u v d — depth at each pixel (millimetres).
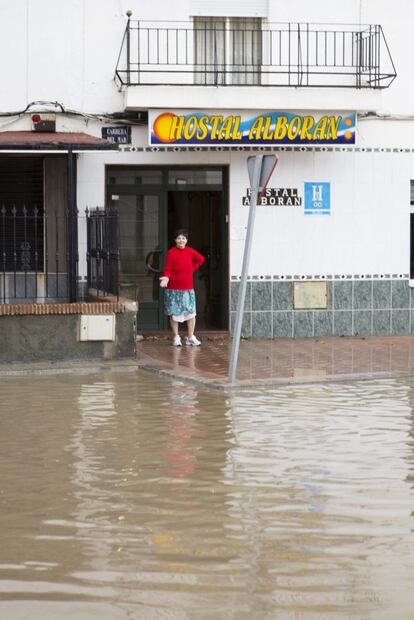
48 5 25234
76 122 25406
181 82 25766
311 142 25500
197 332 26422
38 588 7957
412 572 8312
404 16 26484
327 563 8531
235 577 8195
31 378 19484
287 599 7719
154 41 25625
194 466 12000
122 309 21484
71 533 9375
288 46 26125
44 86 25281
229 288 26141
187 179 26375
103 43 25469
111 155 25500
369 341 25688
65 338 21203
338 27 26203
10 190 25344
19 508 10227
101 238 22844
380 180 26609
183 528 9523
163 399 16922
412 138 26719
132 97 24734
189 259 24438
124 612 7480
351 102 25453
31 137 24219
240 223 26062
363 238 26641
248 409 15914
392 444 13211
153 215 26422
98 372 20344
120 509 10188
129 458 12445
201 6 25828
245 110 25172
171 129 24953
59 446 13141
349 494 10711
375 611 7488
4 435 13836
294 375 19500
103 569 8391
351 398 17031
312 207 26344
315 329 26516
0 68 25188
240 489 10938
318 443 13266
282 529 9484
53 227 25266
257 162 18312
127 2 25500
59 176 25266
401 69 26562
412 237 27016
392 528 9508
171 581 8109
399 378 19500
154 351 23344
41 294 25328
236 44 26141
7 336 20922
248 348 24156
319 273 26453
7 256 25281
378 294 26781
